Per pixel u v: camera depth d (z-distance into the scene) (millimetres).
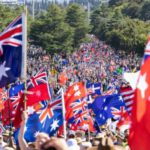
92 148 23875
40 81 46625
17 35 34438
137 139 22531
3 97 61906
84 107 52188
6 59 34406
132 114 22641
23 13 34469
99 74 175625
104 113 55188
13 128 46656
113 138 41375
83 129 51969
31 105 46250
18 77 34375
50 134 42094
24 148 28219
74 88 51906
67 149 22484
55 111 42500
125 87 49531
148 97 22766
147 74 22984
